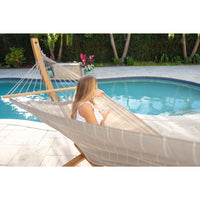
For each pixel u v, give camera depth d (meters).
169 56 12.53
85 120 2.04
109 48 12.26
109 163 1.94
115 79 8.75
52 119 1.83
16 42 11.62
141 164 1.60
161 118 4.24
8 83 8.74
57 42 11.66
